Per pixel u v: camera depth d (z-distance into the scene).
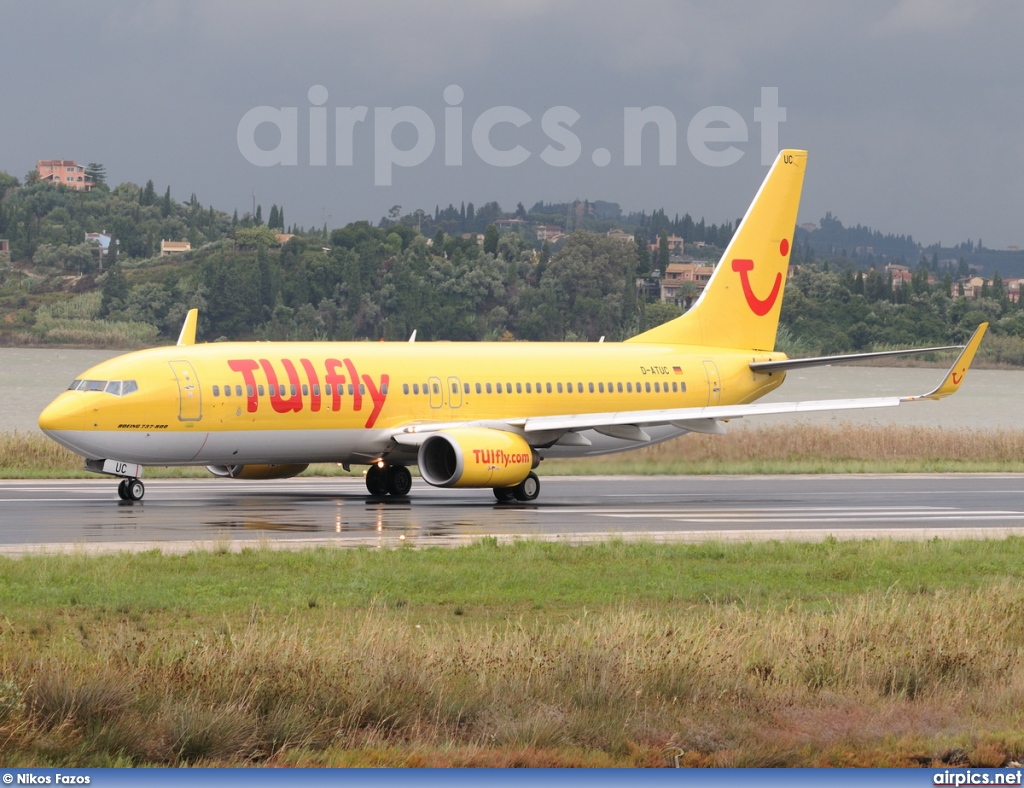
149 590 82.62
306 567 93.56
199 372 146.62
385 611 76.94
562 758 50.34
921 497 167.88
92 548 103.56
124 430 142.38
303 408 151.75
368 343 164.88
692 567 98.00
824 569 97.69
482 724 52.69
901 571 98.88
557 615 78.25
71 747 49.16
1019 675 62.22
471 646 61.25
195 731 49.78
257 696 53.19
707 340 193.00
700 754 51.44
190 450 146.75
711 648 61.22
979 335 156.38
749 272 195.75
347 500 154.00
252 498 154.12
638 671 58.22
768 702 56.50
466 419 165.00
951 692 59.81
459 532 120.50
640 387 181.75
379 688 54.16
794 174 198.00
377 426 157.62
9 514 130.50
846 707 57.19
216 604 78.44
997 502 161.25
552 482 188.12
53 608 76.94
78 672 53.56
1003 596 80.44
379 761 49.41
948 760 51.91
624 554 103.25
